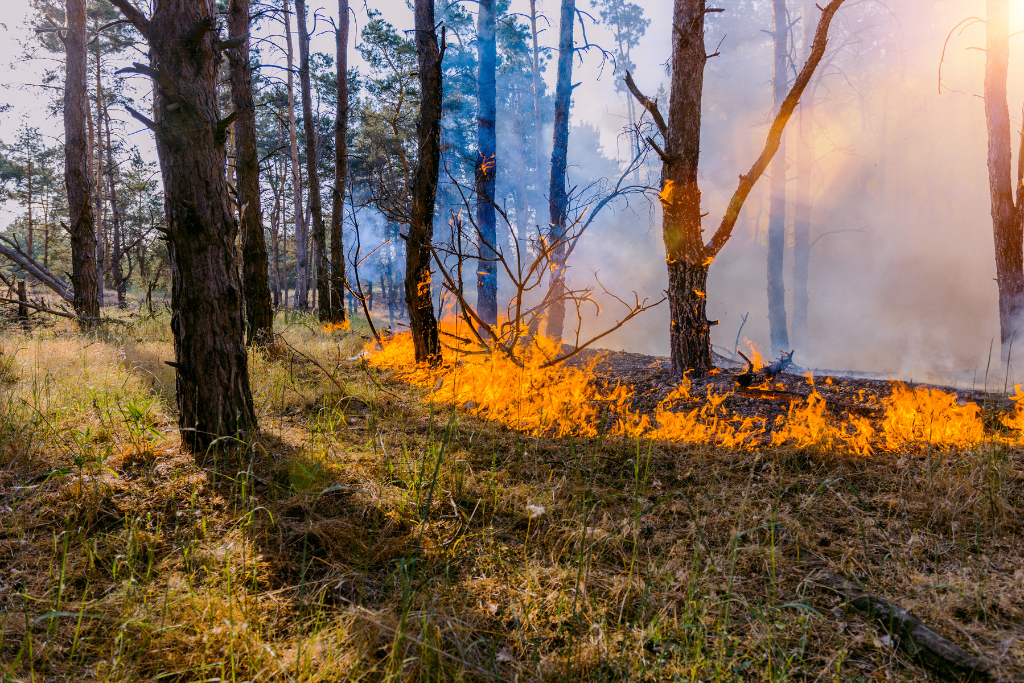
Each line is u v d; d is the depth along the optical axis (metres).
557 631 2.28
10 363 5.57
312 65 23.41
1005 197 7.86
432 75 6.70
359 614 2.23
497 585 2.57
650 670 2.06
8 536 2.72
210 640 2.07
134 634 2.12
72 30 9.90
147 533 2.77
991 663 2.01
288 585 2.47
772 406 5.08
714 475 3.69
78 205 10.12
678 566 2.67
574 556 2.80
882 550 2.80
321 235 13.82
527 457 4.06
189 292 3.71
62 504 2.99
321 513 3.10
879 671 2.05
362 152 25.09
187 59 3.60
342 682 1.93
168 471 3.49
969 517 3.07
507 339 6.84
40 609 2.25
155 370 6.12
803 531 2.94
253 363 6.73
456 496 3.38
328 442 4.17
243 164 8.31
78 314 10.16
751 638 2.20
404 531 2.99
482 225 9.55
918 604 2.36
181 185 3.65
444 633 2.19
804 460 3.89
